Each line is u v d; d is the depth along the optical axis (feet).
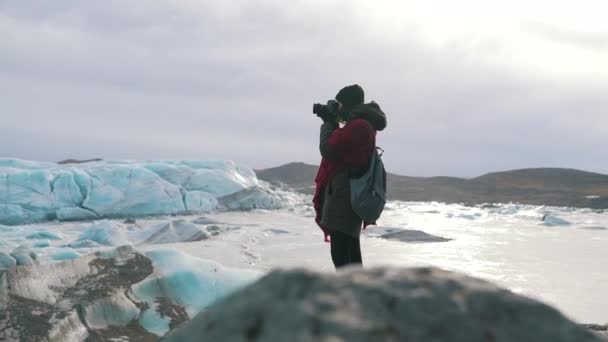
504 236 38.27
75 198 50.62
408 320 2.69
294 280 2.88
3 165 56.90
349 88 10.33
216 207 57.57
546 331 2.90
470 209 70.18
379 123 9.99
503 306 2.97
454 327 2.73
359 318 2.60
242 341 2.54
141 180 55.26
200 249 28.02
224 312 2.80
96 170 54.95
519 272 23.35
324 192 10.00
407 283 2.98
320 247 30.45
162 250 15.03
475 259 27.07
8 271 11.31
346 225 9.56
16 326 9.81
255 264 24.12
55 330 10.05
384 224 46.70
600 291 19.48
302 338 2.43
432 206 76.28
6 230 37.99
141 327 11.72
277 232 37.88
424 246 31.78
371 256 27.66
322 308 2.63
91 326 10.99
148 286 13.08
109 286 12.39
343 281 2.94
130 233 32.71
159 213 52.54
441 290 2.98
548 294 18.95
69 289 12.01
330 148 9.54
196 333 2.78
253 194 61.52
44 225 43.86
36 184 50.03
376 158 9.68
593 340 2.95
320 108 10.09
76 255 21.70
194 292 13.47
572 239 36.99
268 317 2.62
